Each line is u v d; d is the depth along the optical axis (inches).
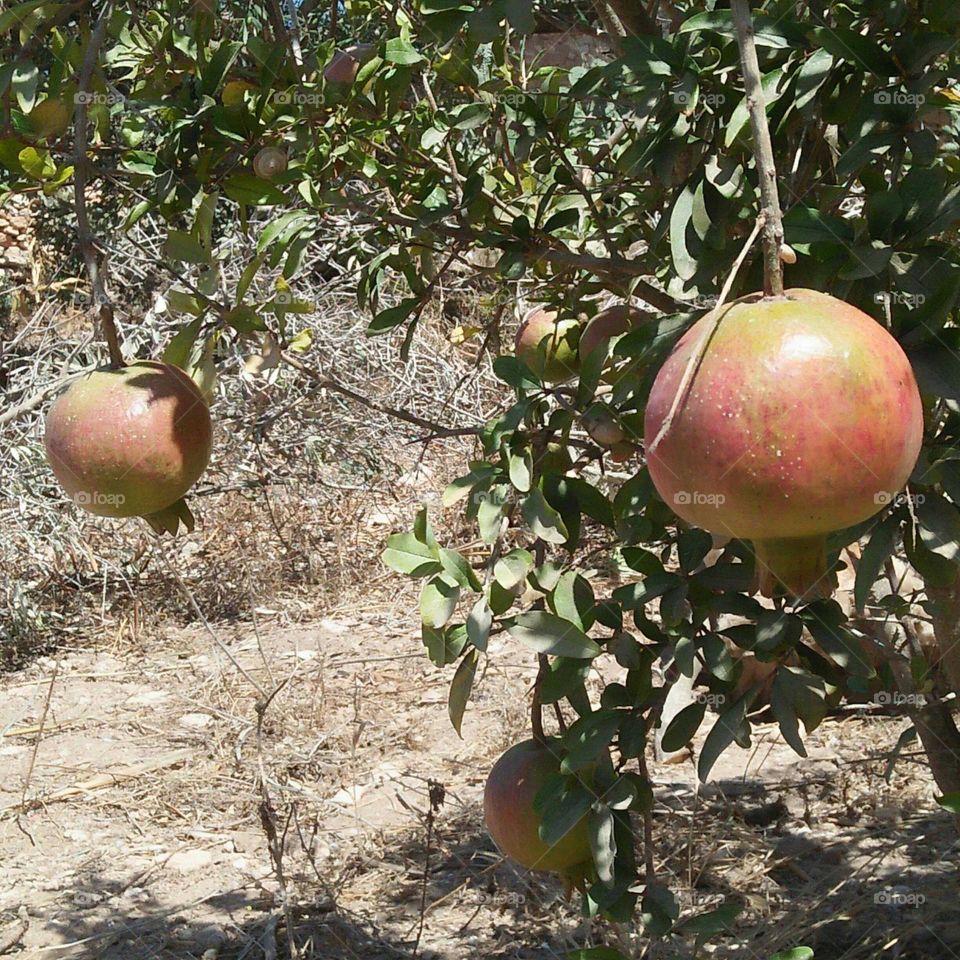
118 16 35.8
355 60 38.4
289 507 105.2
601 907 32.9
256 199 37.2
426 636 30.0
